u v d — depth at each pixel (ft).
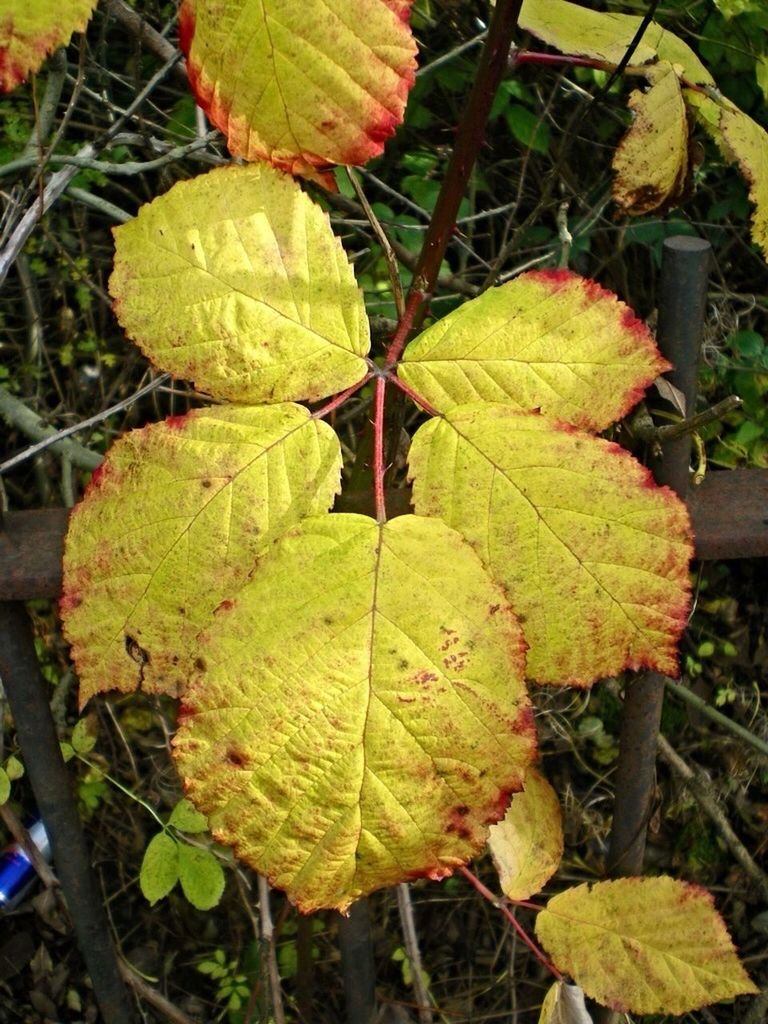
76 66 1.58
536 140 1.72
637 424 0.97
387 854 0.73
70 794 1.18
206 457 0.75
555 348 0.77
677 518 0.75
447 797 0.72
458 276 1.73
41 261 1.94
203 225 0.75
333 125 0.71
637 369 0.77
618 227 1.73
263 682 0.71
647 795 1.22
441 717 0.71
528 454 0.75
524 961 1.82
